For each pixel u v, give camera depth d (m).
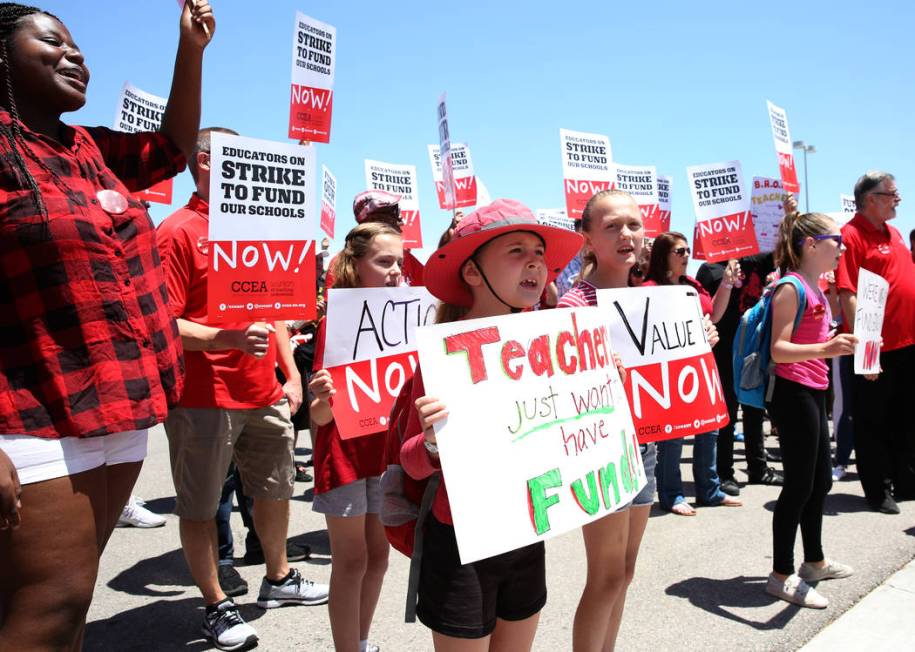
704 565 4.00
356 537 2.59
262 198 2.88
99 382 1.58
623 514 2.25
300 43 5.08
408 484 1.89
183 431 3.07
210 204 2.78
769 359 3.48
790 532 3.49
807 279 3.53
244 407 3.18
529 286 1.90
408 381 1.95
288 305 2.90
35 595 1.53
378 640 3.13
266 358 3.30
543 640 3.08
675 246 4.72
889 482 5.23
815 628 3.16
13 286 1.52
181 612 3.53
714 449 5.30
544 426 1.74
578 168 5.75
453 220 5.28
